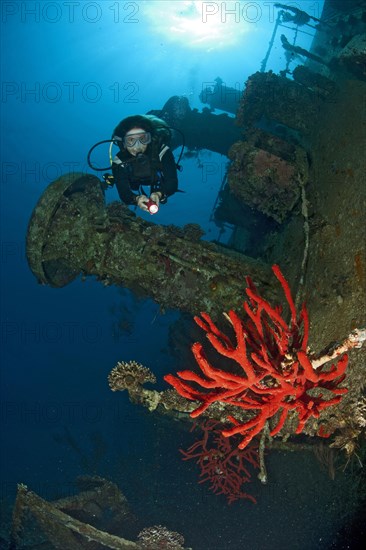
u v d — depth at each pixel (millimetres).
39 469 14328
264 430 3893
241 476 5961
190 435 7461
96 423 15578
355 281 3523
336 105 5359
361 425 3168
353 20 7023
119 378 4195
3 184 41000
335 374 2307
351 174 4172
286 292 2844
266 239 8250
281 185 5473
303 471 4605
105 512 6703
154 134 5117
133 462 8727
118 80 32062
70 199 5516
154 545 4879
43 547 5648
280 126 10258
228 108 12070
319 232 4547
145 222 5484
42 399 21969
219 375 2189
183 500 6742
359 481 3717
